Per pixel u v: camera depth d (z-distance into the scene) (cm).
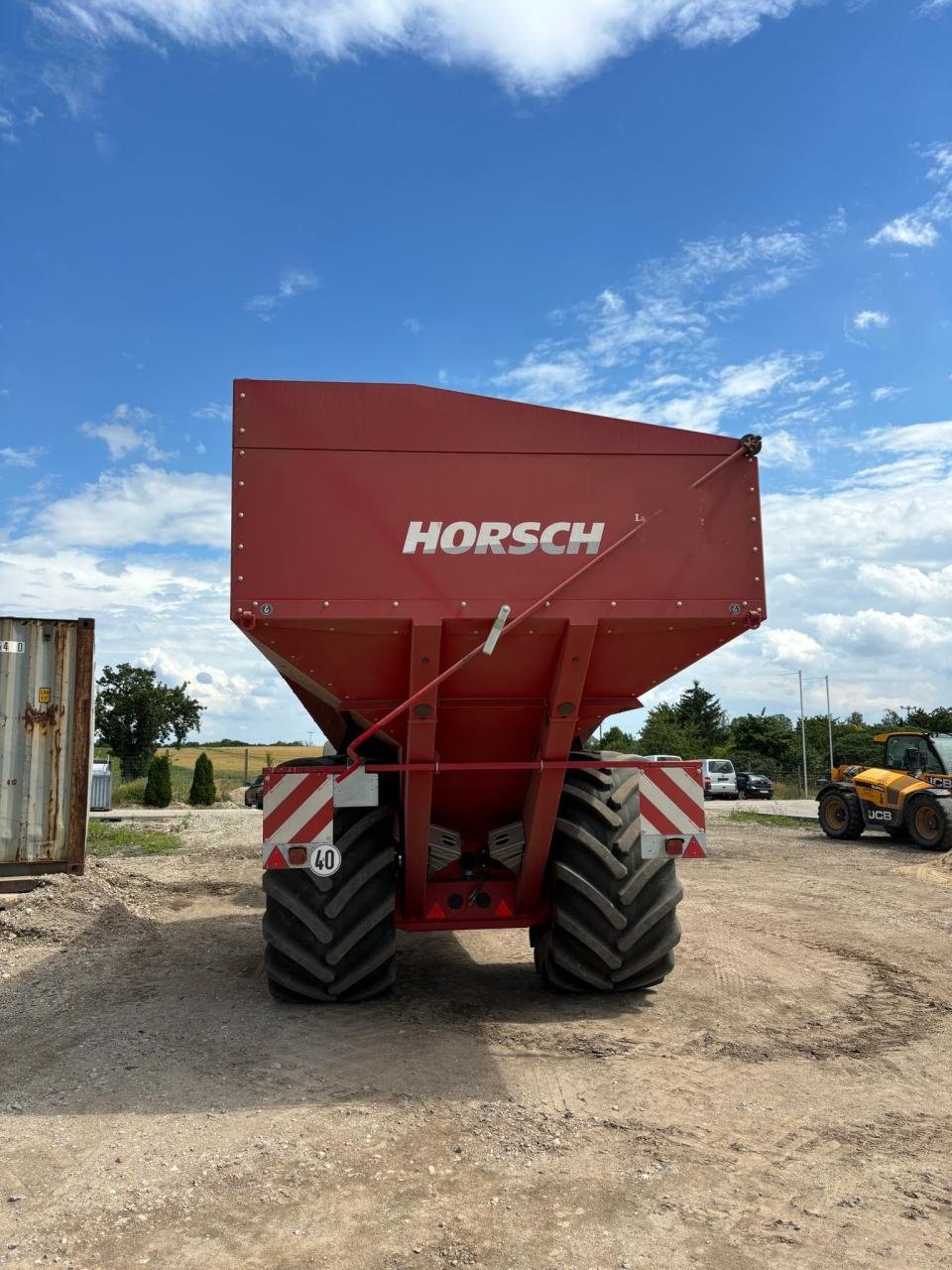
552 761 512
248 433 460
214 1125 369
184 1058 452
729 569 479
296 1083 416
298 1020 515
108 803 2502
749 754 5238
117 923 790
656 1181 321
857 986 608
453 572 464
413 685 474
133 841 1605
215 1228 287
